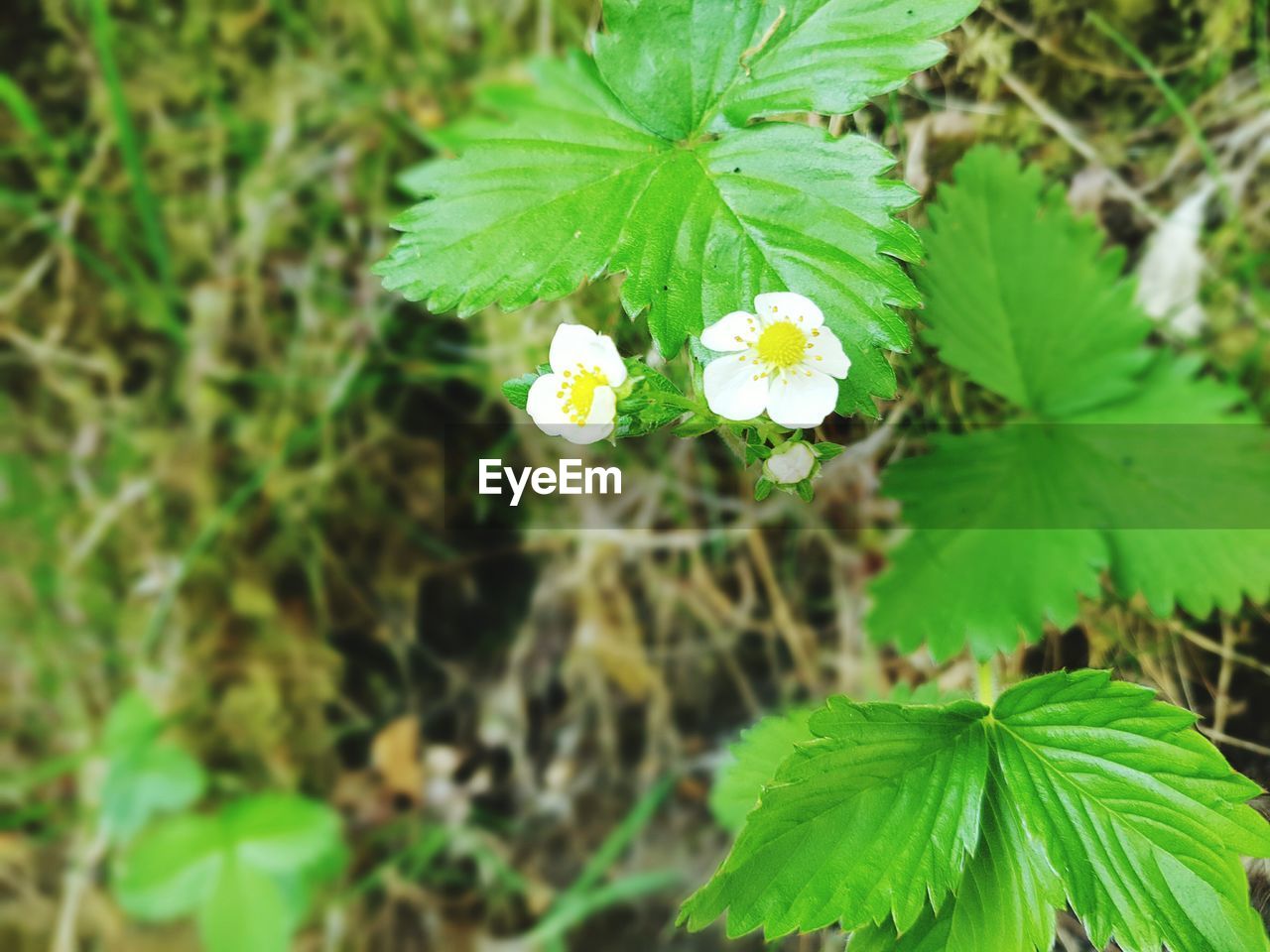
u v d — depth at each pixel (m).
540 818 0.24
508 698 0.25
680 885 0.23
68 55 0.22
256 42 0.22
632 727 0.24
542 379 0.10
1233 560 0.15
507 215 0.11
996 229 0.17
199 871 0.21
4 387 0.23
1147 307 0.19
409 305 0.22
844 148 0.11
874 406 0.10
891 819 0.10
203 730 0.24
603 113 0.12
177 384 0.23
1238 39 0.18
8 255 0.22
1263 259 0.19
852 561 0.22
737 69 0.11
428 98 0.22
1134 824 0.10
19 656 0.23
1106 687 0.11
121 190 0.22
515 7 0.21
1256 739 0.16
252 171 0.22
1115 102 0.18
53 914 0.22
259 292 0.23
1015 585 0.15
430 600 0.25
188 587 0.24
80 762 0.23
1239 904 0.10
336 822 0.22
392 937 0.23
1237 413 0.16
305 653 0.24
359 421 0.23
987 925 0.10
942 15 0.11
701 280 0.11
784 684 0.23
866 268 0.10
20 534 0.23
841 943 0.17
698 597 0.24
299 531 0.24
